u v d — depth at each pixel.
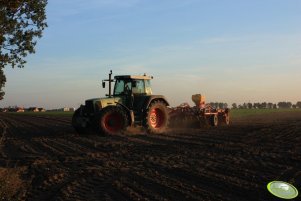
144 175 9.21
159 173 9.42
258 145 13.75
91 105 18.05
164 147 13.70
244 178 8.68
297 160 10.63
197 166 10.12
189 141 15.43
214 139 15.96
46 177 9.25
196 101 23.39
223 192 7.60
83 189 8.08
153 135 17.89
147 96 18.94
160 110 19.52
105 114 17.52
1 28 18.66
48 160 11.65
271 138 15.83
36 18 20.17
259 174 9.00
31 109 113.50
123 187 8.12
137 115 18.88
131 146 14.18
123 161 11.15
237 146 13.56
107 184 8.45
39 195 7.76
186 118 21.81
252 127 21.47
